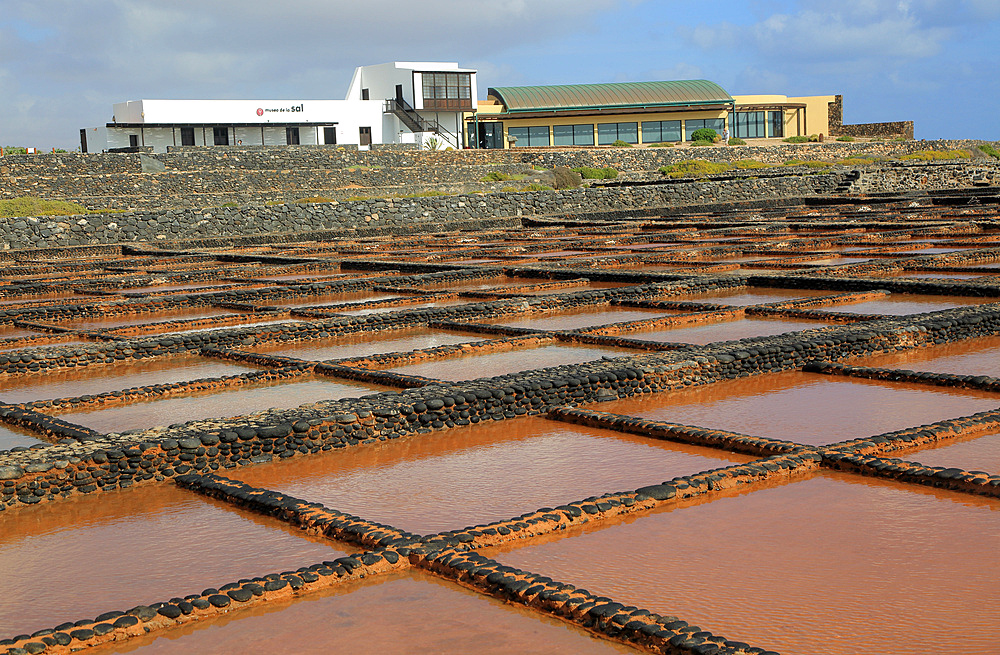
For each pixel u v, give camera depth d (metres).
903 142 68.62
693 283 17.73
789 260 21.98
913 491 6.59
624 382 9.59
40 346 13.80
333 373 11.12
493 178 49.97
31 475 6.86
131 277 22.81
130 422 9.19
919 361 11.02
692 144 65.81
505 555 5.64
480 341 12.62
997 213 32.38
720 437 7.84
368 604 5.06
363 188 45.91
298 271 24.67
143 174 42.91
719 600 4.97
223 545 6.01
